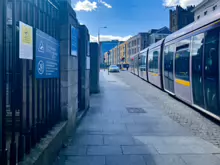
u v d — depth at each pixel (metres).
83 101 7.54
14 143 2.65
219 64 6.11
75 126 5.75
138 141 4.91
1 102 2.42
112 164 3.76
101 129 5.77
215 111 6.44
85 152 4.22
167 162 3.85
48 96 3.99
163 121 6.76
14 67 2.71
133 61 32.84
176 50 10.55
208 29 6.84
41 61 3.42
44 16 3.69
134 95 12.45
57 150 3.97
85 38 7.39
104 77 26.67
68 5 4.70
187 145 4.70
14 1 2.59
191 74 8.35
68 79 4.75
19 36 2.69
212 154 4.21
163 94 13.00
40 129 3.54
